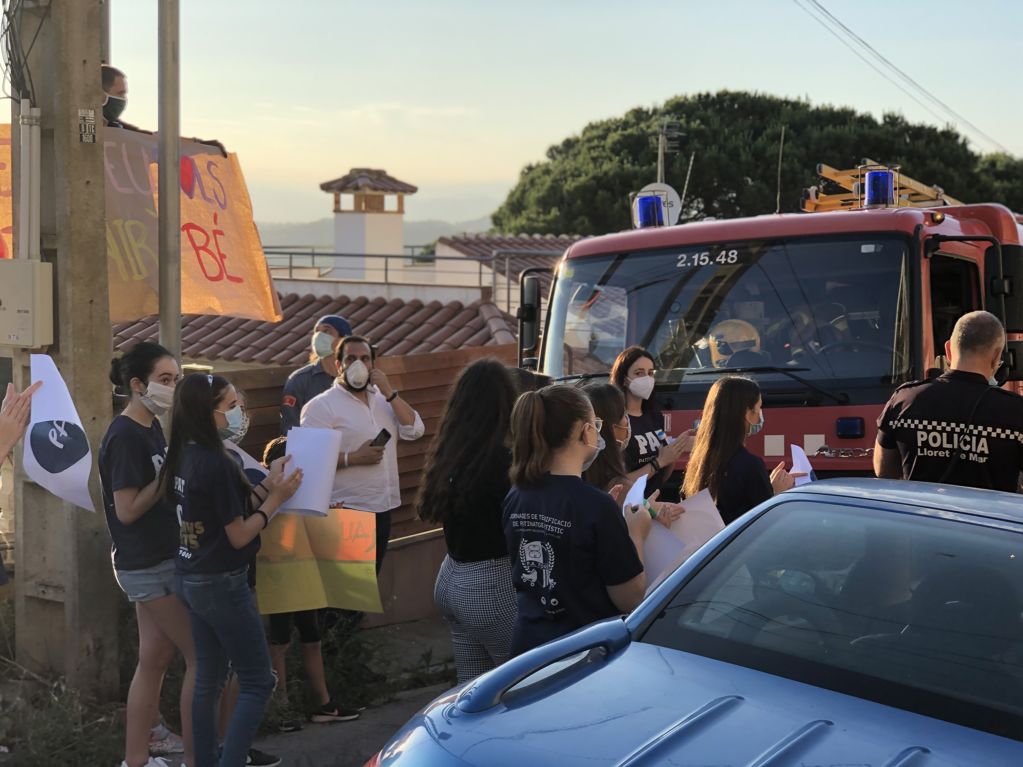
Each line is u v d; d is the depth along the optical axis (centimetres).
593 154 4966
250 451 676
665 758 262
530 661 319
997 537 324
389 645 695
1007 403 487
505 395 446
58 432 451
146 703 462
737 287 726
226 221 812
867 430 666
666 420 720
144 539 452
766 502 371
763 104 4803
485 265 3198
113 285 703
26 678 545
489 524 440
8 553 618
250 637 436
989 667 289
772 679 300
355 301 1898
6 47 514
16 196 532
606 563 379
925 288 680
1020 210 4488
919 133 4472
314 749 524
